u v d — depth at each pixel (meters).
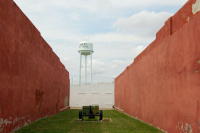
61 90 28.69
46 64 18.94
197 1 8.02
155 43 13.25
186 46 8.39
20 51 11.87
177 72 9.30
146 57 15.27
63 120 16.08
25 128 11.65
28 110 13.43
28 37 13.45
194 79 7.68
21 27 12.06
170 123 10.07
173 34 9.84
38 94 16.09
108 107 45.22
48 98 19.83
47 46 19.38
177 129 9.18
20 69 11.86
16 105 11.16
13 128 10.68
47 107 19.44
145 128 12.07
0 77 9.16
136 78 18.92
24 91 12.59
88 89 46.03
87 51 54.72
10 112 10.28
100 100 45.53
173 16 10.41
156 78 12.62
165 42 10.98
